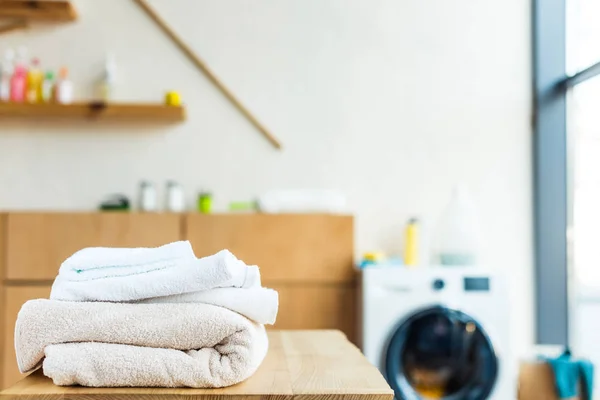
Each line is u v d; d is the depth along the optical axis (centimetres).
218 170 317
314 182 321
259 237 285
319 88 324
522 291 326
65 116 310
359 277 279
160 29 319
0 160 310
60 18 311
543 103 328
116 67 316
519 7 329
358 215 321
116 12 317
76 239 278
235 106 320
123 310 83
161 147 315
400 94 327
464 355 263
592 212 314
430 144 326
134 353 81
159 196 314
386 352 260
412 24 329
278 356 107
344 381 87
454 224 292
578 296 323
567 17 330
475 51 330
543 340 323
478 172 327
